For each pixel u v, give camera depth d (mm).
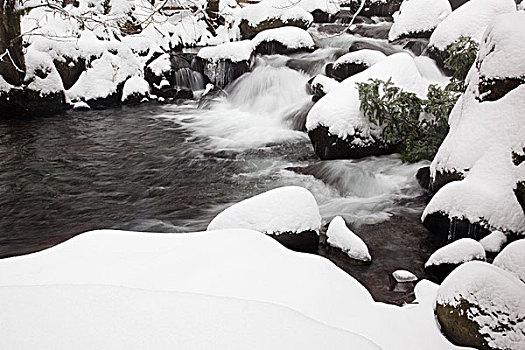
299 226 4992
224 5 16312
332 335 2445
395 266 5461
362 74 8812
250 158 9367
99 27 13812
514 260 3863
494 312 3148
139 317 2480
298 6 14797
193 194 7840
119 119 12078
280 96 12305
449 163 6383
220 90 13383
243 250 3732
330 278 3449
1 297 2615
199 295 2707
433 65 10688
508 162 5711
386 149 8367
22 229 6734
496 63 6141
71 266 3377
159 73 13719
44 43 12258
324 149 8516
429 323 3404
